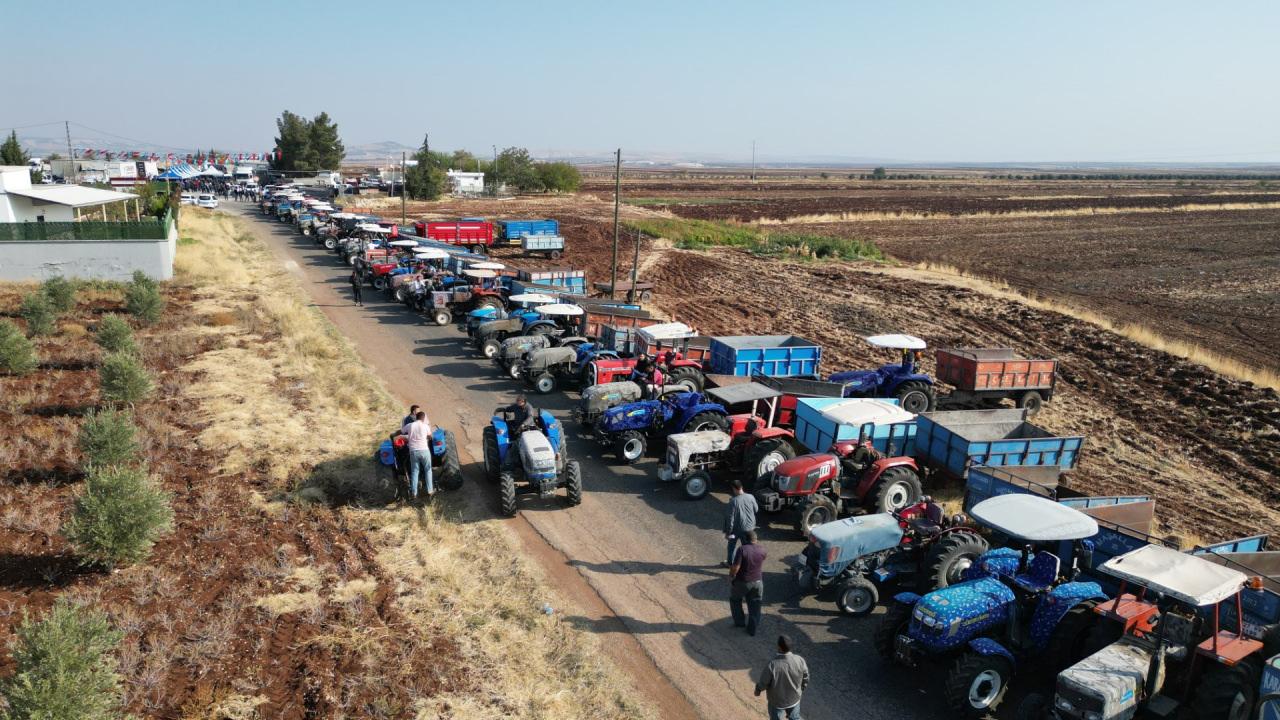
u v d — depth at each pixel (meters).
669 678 9.25
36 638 7.55
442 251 33.31
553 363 20.33
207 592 10.22
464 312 28.80
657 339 19.70
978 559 9.72
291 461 14.61
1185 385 22.16
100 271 31.05
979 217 76.75
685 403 15.52
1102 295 36.44
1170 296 36.25
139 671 8.55
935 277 39.88
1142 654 7.90
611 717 8.46
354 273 32.44
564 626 10.12
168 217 35.72
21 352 18.75
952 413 14.62
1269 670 7.09
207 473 13.93
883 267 44.50
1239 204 95.56
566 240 52.81
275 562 11.07
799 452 15.26
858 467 13.57
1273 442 17.92
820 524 11.67
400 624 9.80
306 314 27.39
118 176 84.12
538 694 8.68
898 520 11.60
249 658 8.92
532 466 13.04
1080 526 8.91
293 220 56.16
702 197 109.62
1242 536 13.33
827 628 10.42
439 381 21.02
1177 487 15.59
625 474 15.38
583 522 13.19
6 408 16.45
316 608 9.95
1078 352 26.00
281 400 18.08
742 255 49.19
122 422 13.67
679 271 42.06
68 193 36.97
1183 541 12.33
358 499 13.30
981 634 8.75
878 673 9.48
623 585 11.25
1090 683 7.36
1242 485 15.83
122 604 9.80
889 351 25.62
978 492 12.50
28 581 10.18
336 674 8.75
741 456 14.96
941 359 20.09
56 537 11.37
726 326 28.84
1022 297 34.16
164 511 11.08
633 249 49.75
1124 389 22.12
